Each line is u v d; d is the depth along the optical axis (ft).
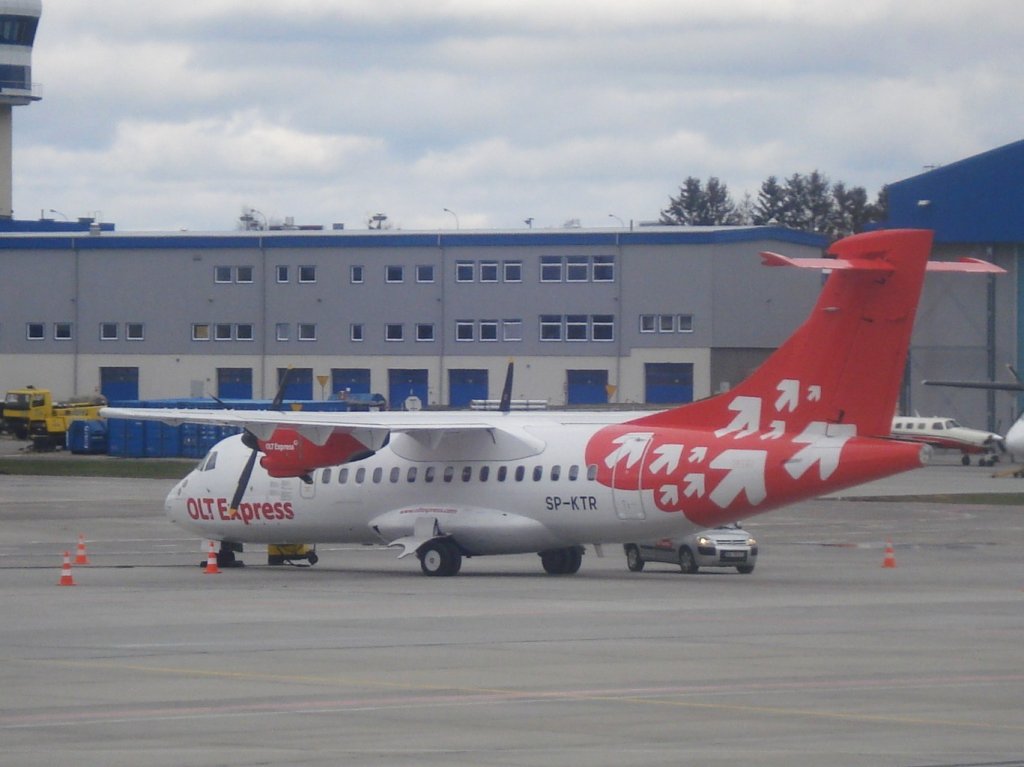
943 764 151.53
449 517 385.70
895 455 333.42
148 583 368.07
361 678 207.10
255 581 374.02
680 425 364.79
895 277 336.49
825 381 343.05
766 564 427.33
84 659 226.58
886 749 158.71
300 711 181.98
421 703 187.21
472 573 404.77
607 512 363.97
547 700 189.06
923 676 207.41
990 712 180.04
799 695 192.24
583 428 378.12
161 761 153.58
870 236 338.95
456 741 163.43
